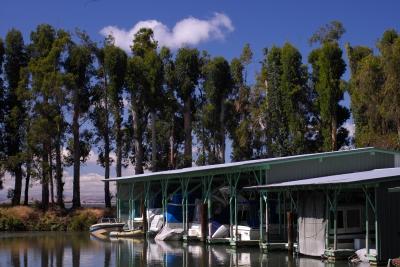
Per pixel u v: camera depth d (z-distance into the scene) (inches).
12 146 2132.1
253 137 2310.5
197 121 2444.6
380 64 1664.6
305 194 1026.1
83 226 1989.4
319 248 983.6
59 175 2098.9
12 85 2166.6
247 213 1334.9
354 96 1854.1
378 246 863.7
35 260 1101.1
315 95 2143.2
